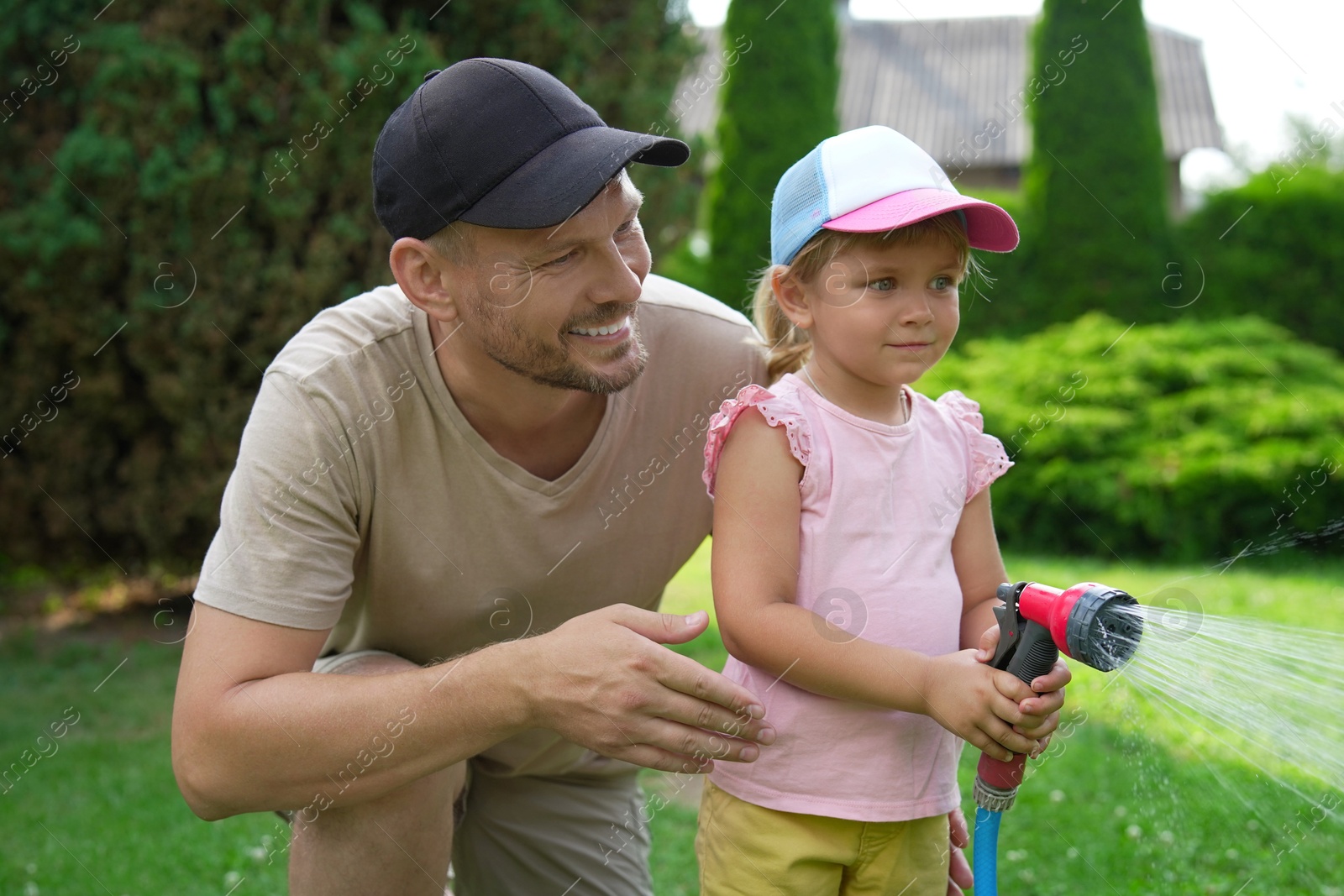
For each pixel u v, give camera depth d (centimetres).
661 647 132
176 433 448
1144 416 658
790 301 161
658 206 480
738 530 150
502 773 190
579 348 151
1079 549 629
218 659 149
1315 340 830
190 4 409
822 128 812
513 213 143
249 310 429
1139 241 825
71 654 461
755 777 152
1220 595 480
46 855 267
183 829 281
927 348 149
